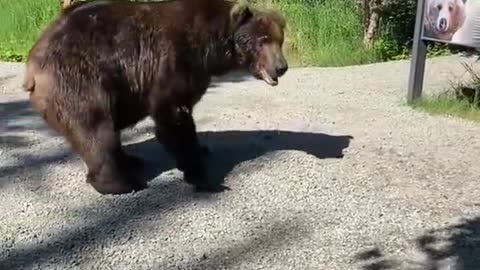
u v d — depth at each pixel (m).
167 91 6.08
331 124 8.09
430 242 5.63
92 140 6.00
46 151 7.12
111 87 5.97
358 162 6.89
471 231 5.77
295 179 6.51
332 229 5.77
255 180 6.47
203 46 6.15
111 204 6.05
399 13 13.84
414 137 7.67
